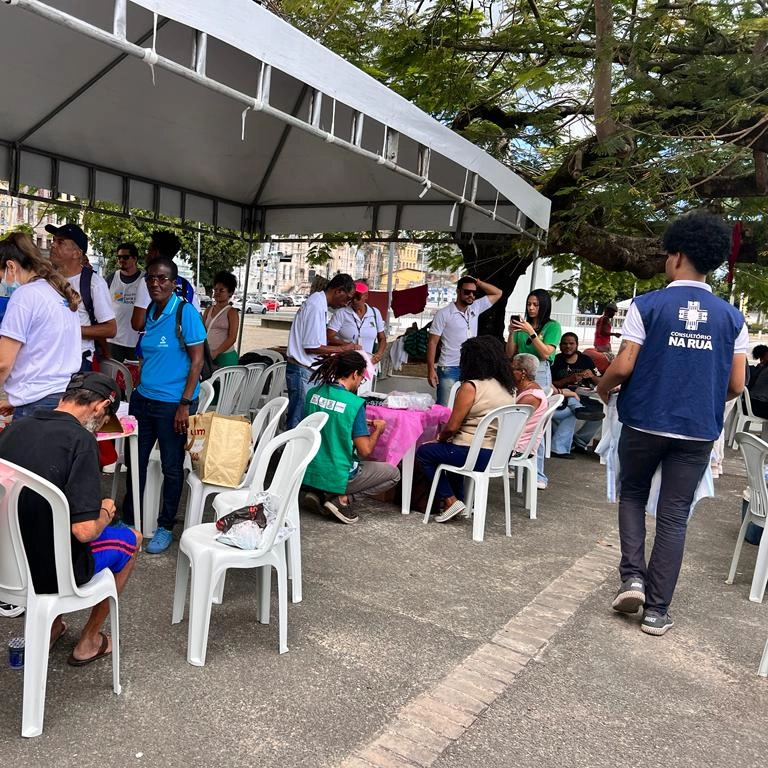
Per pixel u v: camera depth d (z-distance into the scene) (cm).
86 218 930
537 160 955
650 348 350
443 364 730
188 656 301
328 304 596
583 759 256
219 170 737
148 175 750
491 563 451
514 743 262
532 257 805
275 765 239
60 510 234
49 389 341
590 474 739
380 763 244
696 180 688
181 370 411
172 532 448
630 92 731
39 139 633
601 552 488
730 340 347
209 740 250
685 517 361
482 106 881
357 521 514
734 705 302
